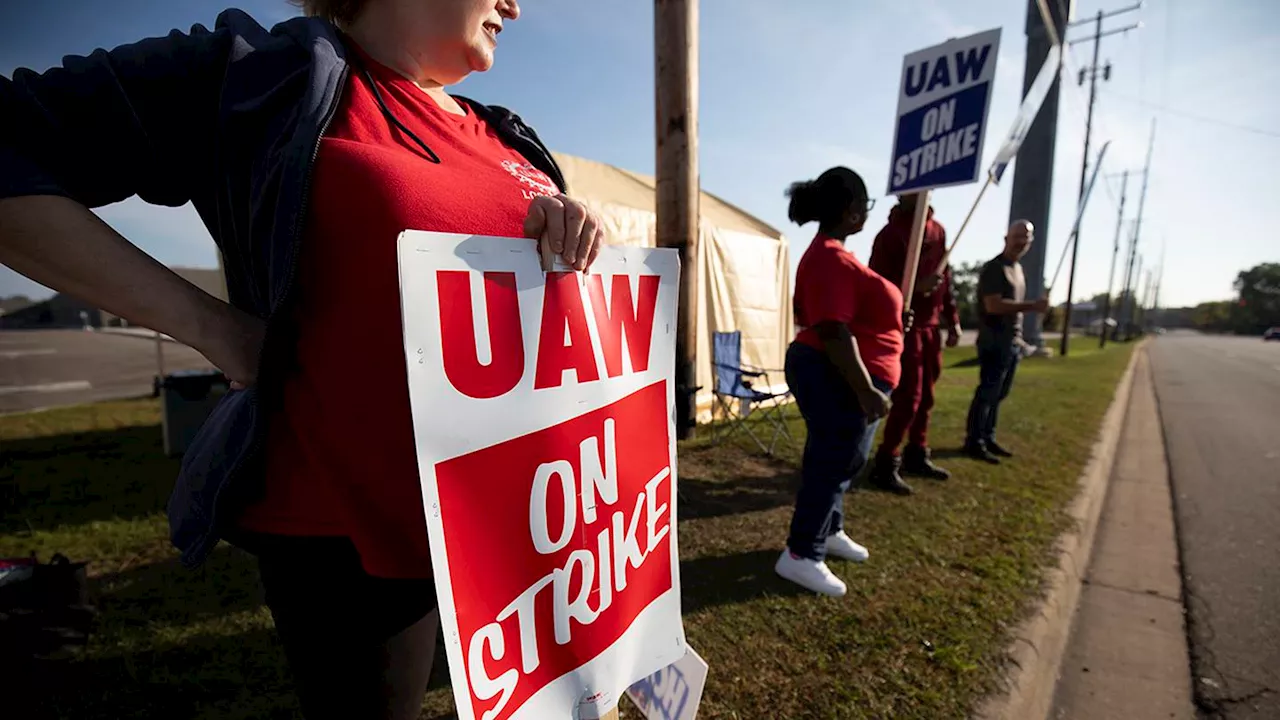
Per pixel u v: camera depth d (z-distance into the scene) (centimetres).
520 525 77
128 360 1641
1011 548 306
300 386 75
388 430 76
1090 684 231
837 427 248
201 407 448
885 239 371
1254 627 271
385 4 86
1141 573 325
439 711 185
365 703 85
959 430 590
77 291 63
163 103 71
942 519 343
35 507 335
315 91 71
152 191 75
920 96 293
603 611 91
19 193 57
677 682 114
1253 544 367
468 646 70
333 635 83
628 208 507
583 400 85
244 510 79
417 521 80
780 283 711
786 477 419
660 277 99
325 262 72
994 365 468
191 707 179
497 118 112
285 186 69
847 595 254
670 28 430
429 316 65
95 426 572
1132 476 522
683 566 280
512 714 76
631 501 96
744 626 229
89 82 64
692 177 452
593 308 86
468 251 68
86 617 198
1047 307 437
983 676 203
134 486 372
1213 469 554
